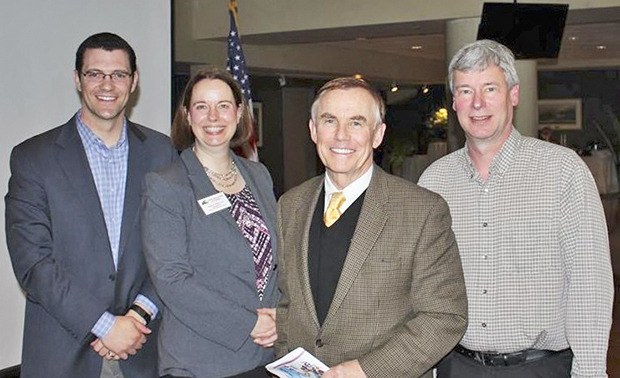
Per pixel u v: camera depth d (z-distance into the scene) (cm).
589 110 1673
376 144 232
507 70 244
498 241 245
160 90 481
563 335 242
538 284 240
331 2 884
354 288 221
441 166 264
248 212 274
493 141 247
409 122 1705
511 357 245
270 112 1453
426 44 1238
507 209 245
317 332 226
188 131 284
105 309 279
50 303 276
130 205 292
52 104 430
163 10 482
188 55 976
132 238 289
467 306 229
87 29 443
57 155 287
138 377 291
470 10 792
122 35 459
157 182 262
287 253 240
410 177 1496
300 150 1475
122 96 292
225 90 276
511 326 243
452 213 256
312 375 217
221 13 967
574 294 235
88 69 287
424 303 219
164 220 259
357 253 221
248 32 946
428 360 215
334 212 231
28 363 293
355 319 221
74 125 295
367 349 221
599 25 1020
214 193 269
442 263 221
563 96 1691
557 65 1555
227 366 259
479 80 243
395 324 221
